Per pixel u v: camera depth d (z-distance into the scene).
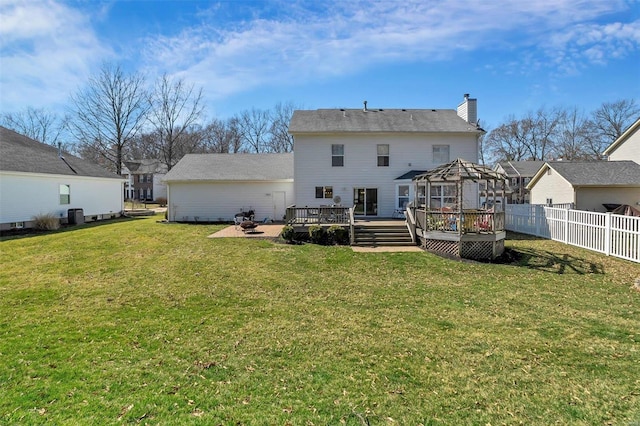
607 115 46.41
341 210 14.86
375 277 8.83
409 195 19.52
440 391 3.62
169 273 9.03
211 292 7.45
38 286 7.80
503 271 9.39
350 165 19.86
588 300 6.90
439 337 5.09
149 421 3.08
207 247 12.60
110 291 7.46
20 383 3.71
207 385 3.72
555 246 12.15
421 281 8.45
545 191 24.38
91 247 12.59
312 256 11.17
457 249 11.30
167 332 5.25
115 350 4.58
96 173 24.09
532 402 3.42
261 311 6.28
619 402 3.40
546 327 5.47
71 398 3.43
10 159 17.78
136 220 23.86
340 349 4.67
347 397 3.50
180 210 22.45
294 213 14.57
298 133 19.52
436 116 21.75
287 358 4.39
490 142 58.19
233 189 22.38
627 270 8.96
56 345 4.72
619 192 21.00
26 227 17.78
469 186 18.81
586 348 4.68
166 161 38.88
